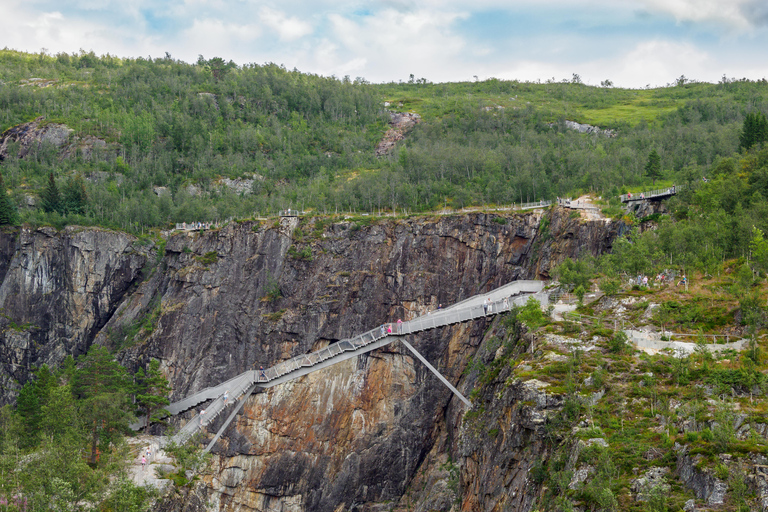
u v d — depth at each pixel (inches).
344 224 7303.2
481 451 3966.5
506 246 6924.2
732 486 2425.0
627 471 2733.8
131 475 4151.1
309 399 6663.4
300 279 7209.6
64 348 7824.8
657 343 3543.3
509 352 4404.5
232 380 5442.9
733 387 3048.7
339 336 6993.1
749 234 4355.3
